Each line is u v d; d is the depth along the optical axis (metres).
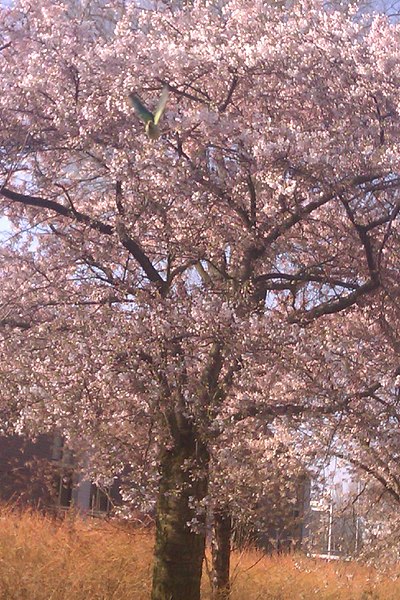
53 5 10.06
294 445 10.05
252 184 9.75
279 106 10.38
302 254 10.72
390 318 10.71
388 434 9.55
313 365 9.28
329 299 10.49
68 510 15.06
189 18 10.64
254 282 9.70
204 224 9.68
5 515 14.71
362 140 9.92
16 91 9.61
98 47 9.72
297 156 9.54
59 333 9.05
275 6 11.36
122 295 9.61
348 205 10.06
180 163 9.30
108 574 11.45
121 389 9.20
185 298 9.30
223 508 9.83
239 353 8.96
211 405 8.85
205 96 10.26
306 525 12.83
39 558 11.68
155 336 8.97
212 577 11.77
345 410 9.22
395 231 10.34
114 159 9.25
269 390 9.33
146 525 13.44
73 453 12.64
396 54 10.10
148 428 9.77
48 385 9.07
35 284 9.84
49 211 10.38
